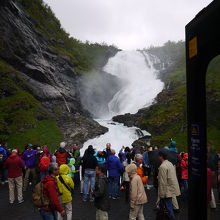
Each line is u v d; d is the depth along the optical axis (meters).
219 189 9.98
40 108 29.45
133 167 6.98
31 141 23.58
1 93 27.20
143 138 29.28
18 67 33.72
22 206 10.27
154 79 66.25
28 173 13.09
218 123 2.37
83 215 9.02
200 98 2.38
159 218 3.81
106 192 6.66
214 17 2.08
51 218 5.87
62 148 11.98
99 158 11.92
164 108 33.53
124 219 8.53
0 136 22.81
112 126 33.25
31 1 50.62
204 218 2.30
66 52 52.09
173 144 11.45
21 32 35.97
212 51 2.30
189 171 2.50
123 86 62.59
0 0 33.31
